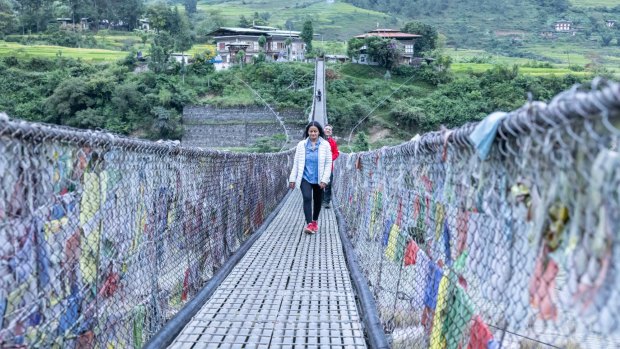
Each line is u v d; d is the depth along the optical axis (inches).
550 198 58.5
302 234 279.6
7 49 2332.7
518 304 66.4
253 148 1771.7
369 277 188.1
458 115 1969.7
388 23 4916.3
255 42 2598.4
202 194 180.2
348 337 134.5
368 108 2015.3
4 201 70.7
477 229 81.4
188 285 161.2
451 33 4389.8
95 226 99.0
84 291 94.5
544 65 2615.7
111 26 3230.8
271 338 133.2
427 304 108.7
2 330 70.2
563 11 4574.3
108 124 1840.6
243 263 212.2
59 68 2028.8
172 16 2945.4
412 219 128.0
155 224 133.6
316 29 4753.9
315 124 270.8
